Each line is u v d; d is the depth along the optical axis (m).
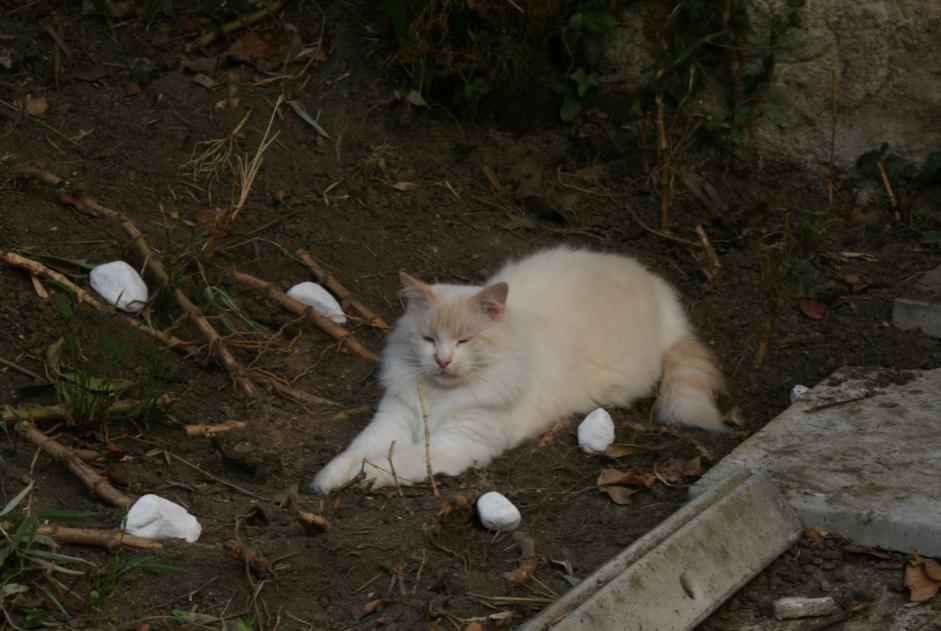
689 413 5.59
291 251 6.52
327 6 7.89
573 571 4.27
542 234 7.12
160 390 5.14
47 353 5.27
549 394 5.57
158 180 6.73
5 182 6.18
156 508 4.27
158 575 4.06
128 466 4.82
